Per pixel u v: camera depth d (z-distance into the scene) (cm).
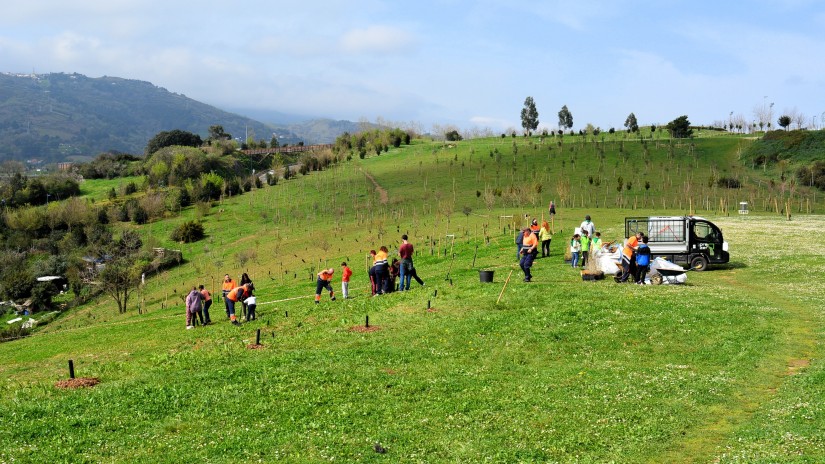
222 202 14338
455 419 1834
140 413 1975
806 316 2838
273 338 3066
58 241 12700
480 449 1617
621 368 2275
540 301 3238
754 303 3077
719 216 7956
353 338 2848
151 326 4419
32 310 8738
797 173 11925
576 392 2039
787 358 2259
